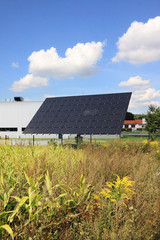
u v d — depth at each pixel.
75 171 4.24
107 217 3.07
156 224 3.08
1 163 3.96
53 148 6.55
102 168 5.03
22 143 7.25
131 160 6.74
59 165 4.78
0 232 2.25
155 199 3.83
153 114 41.28
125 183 3.62
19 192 3.06
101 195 3.47
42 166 4.23
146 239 2.84
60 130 16.12
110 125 14.75
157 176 5.13
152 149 9.85
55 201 2.87
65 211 2.85
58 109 19.25
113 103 17.27
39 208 2.59
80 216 2.99
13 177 3.51
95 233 2.70
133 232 2.79
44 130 16.70
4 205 2.50
